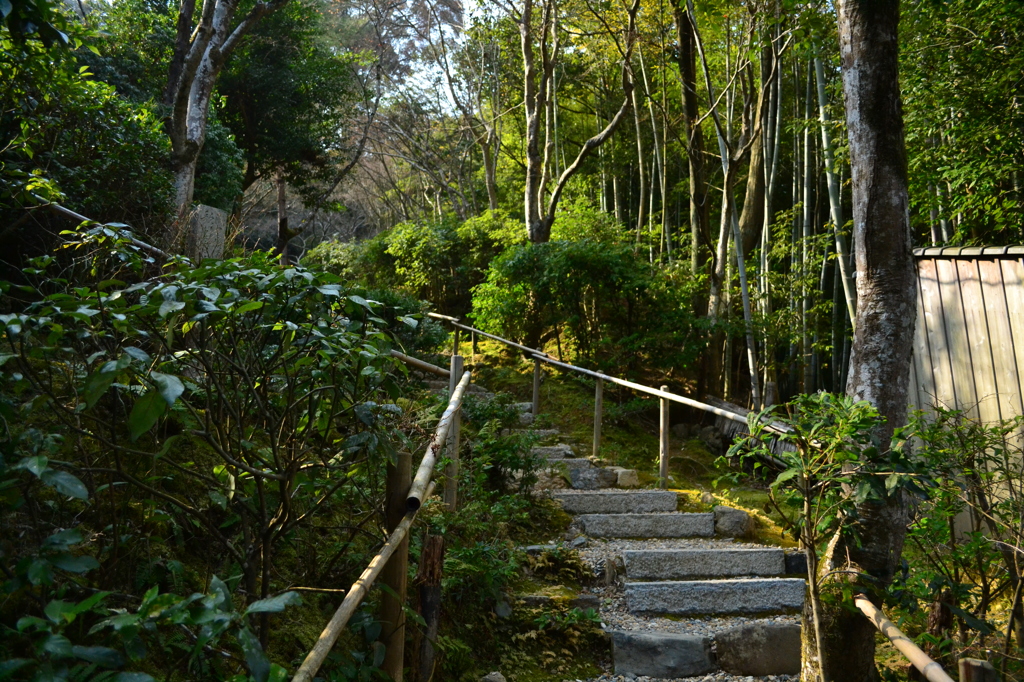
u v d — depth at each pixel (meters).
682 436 9.02
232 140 11.05
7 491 1.71
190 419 2.34
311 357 2.23
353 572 3.12
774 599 4.41
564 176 12.02
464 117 18.62
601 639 3.94
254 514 2.34
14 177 4.09
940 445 3.78
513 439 5.55
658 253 15.09
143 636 2.11
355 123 20.00
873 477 2.55
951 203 7.87
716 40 12.57
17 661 1.30
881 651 3.90
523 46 12.40
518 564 4.45
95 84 5.64
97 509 2.24
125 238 2.39
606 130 11.77
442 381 9.17
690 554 4.70
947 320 5.62
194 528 2.73
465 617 3.76
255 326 2.18
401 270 16.20
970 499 3.97
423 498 2.51
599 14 11.74
